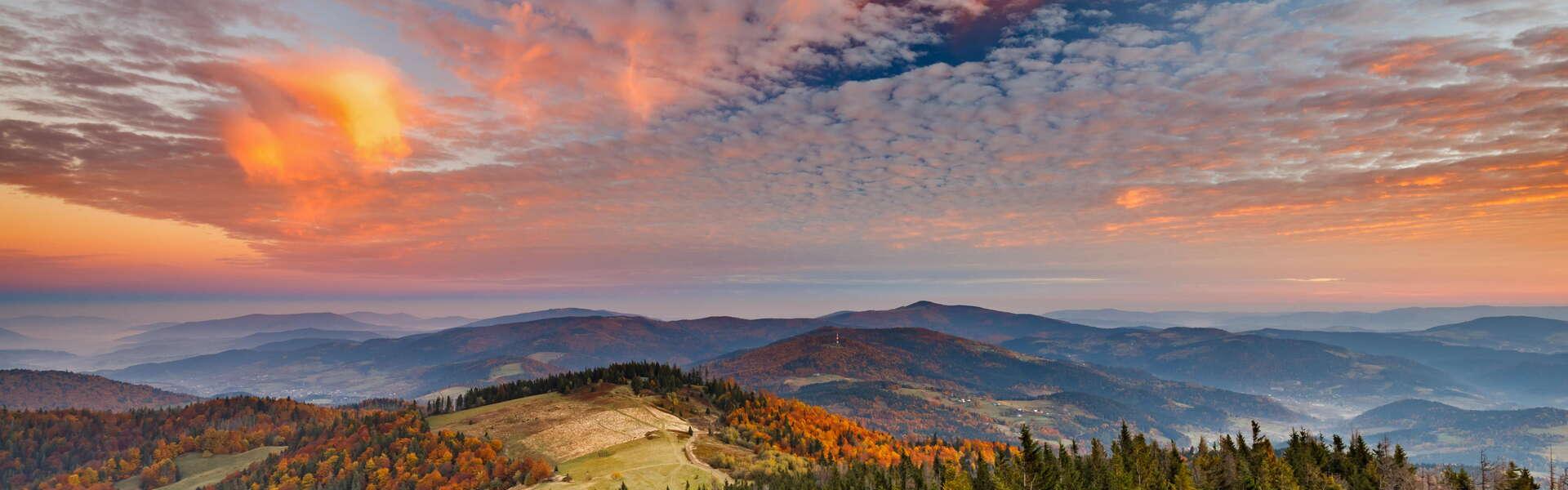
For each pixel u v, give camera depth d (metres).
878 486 192.25
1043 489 149.00
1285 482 156.00
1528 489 132.25
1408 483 159.38
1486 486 142.88
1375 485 160.62
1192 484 151.00
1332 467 175.88
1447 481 149.75
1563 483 157.62
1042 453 178.75
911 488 192.88
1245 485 158.62
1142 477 159.00
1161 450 196.75
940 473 184.75
